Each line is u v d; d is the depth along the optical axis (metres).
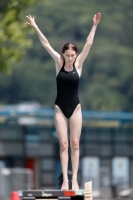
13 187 69.50
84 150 78.12
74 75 28.52
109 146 79.12
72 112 28.75
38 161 76.56
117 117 79.56
